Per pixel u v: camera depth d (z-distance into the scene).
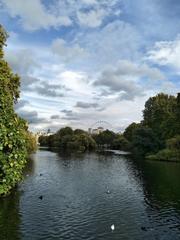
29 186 50.47
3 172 23.77
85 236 28.09
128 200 42.44
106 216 34.47
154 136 132.88
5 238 26.72
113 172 73.19
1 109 23.70
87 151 189.12
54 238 27.23
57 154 146.00
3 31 41.31
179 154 111.75
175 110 136.75
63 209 36.75
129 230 30.09
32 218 32.56
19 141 24.45
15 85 46.19
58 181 56.81
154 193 47.19
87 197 43.81
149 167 86.44
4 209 35.31
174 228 30.89
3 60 41.69
